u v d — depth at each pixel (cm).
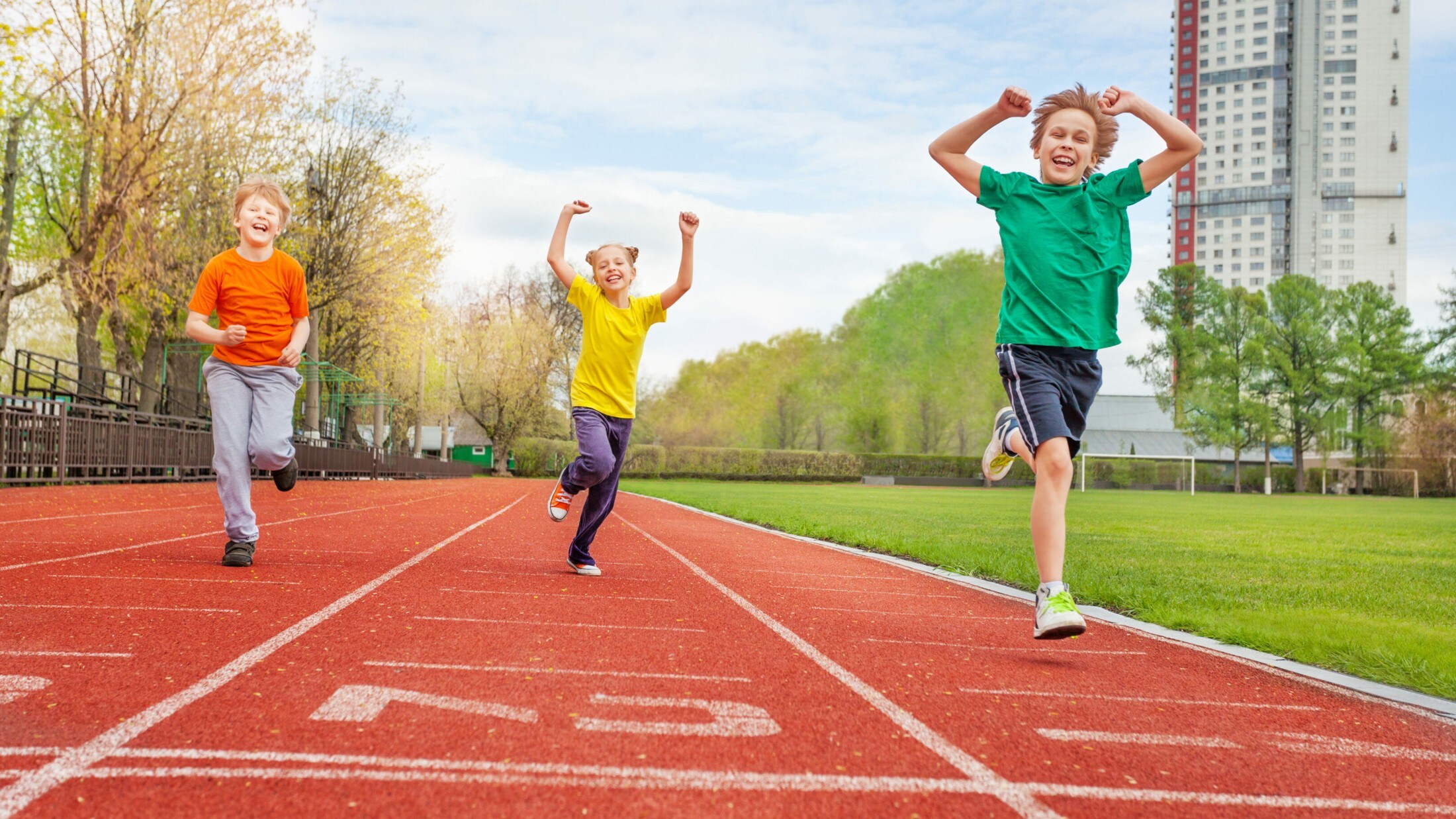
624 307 582
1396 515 2659
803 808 200
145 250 2111
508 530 1005
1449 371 6725
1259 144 14500
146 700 261
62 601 410
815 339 8019
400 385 5600
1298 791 233
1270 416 6881
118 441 1766
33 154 2312
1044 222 400
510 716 261
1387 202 14125
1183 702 329
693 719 269
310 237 2939
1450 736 297
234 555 552
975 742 261
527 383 6375
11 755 211
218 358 552
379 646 347
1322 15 14262
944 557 854
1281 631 486
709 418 8000
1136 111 388
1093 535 1389
